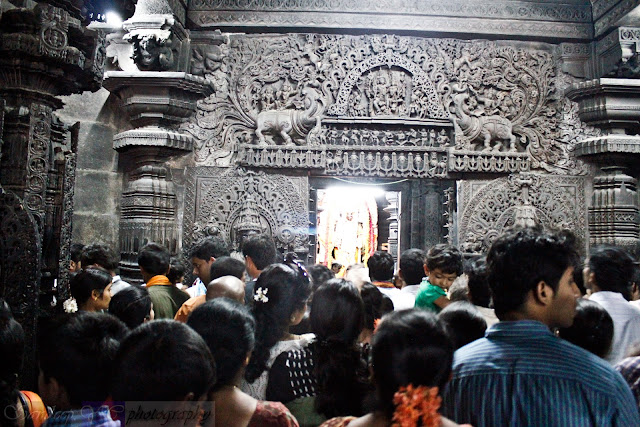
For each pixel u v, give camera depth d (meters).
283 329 2.45
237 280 2.94
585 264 3.15
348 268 4.19
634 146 7.50
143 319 2.98
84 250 4.36
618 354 2.72
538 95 8.62
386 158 8.38
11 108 3.50
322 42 8.48
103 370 1.77
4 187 3.44
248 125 8.34
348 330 2.15
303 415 2.17
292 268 2.58
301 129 8.30
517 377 1.62
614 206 7.84
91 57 3.82
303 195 8.28
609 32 8.13
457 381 1.72
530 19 8.59
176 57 7.79
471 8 8.54
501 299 1.80
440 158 8.44
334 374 2.07
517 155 8.38
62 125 4.02
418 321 1.50
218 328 1.86
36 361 3.29
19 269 3.27
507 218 8.35
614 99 7.56
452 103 8.50
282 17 8.40
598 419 1.53
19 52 3.36
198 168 8.16
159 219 7.44
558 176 8.45
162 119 7.43
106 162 7.84
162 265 4.06
